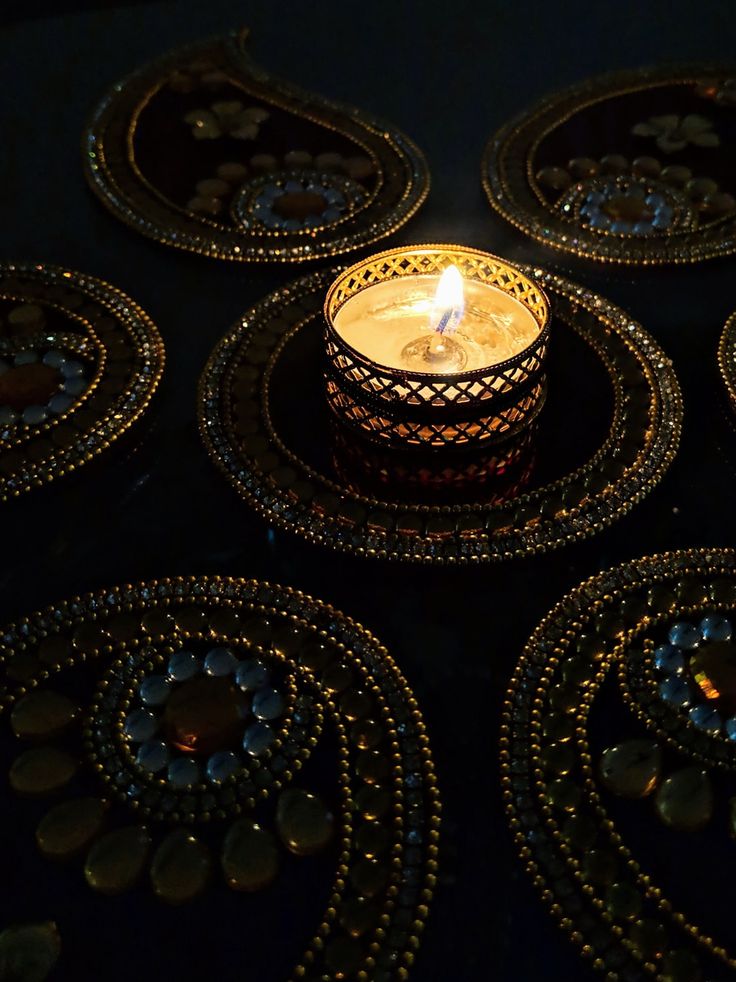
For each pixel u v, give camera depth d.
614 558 0.28
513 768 0.25
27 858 0.25
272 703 0.26
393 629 0.27
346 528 0.28
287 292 0.32
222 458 0.29
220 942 0.24
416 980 0.24
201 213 0.34
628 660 0.27
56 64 0.40
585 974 0.24
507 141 0.36
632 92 0.38
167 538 0.28
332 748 0.26
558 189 0.35
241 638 0.27
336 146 0.36
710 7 0.41
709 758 0.26
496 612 0.27
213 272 0.33
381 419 0.28
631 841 0.25
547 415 0.30
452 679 0.26
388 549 0.28
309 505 0.29
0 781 0.25
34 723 0.26
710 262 0.33
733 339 0.31
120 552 0.28
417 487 0.29
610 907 0.24
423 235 0.34
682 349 0.31
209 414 0.30
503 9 0.41
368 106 0.38
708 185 0.35
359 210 0.34
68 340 0.31
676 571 0.28
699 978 0.24
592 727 0.26
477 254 0.30
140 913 0.24
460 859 0.25
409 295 0.31
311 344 0.31
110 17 0.41
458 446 0.28
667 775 0.25
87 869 0.25
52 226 0.35
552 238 0.34
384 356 0.30
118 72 0.39
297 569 0.28
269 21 0.41
